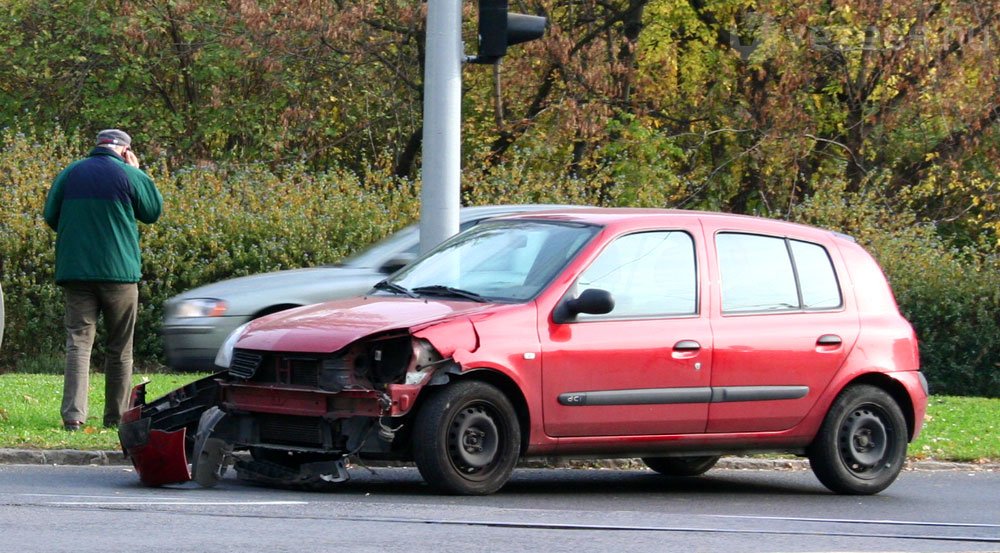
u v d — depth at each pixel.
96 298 21.12
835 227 41.16
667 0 57.69
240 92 62.78
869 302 18.77
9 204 35.53
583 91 52.66
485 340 15.76
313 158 61.12
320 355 15.59
